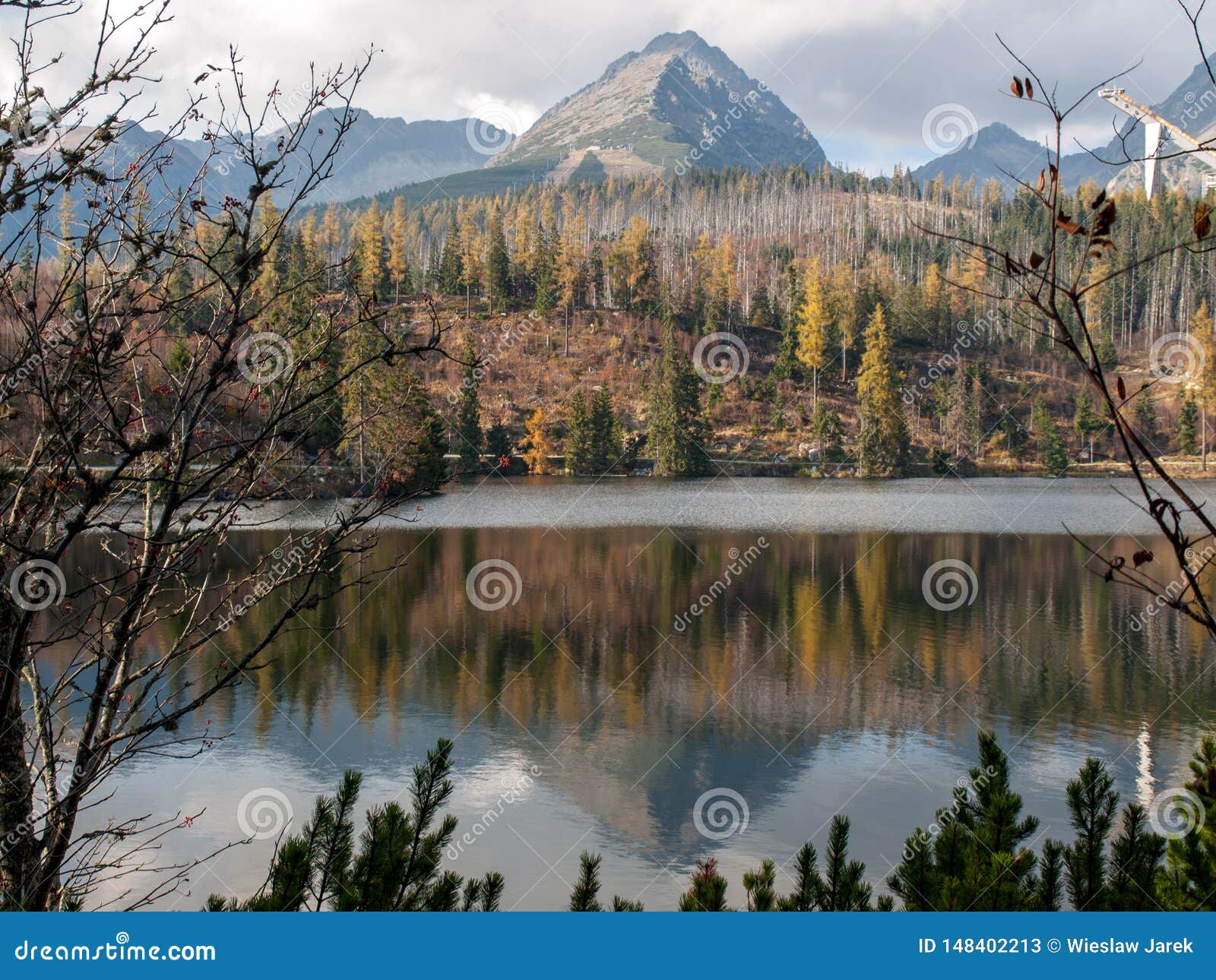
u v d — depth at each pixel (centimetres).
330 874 546
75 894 489
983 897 558
